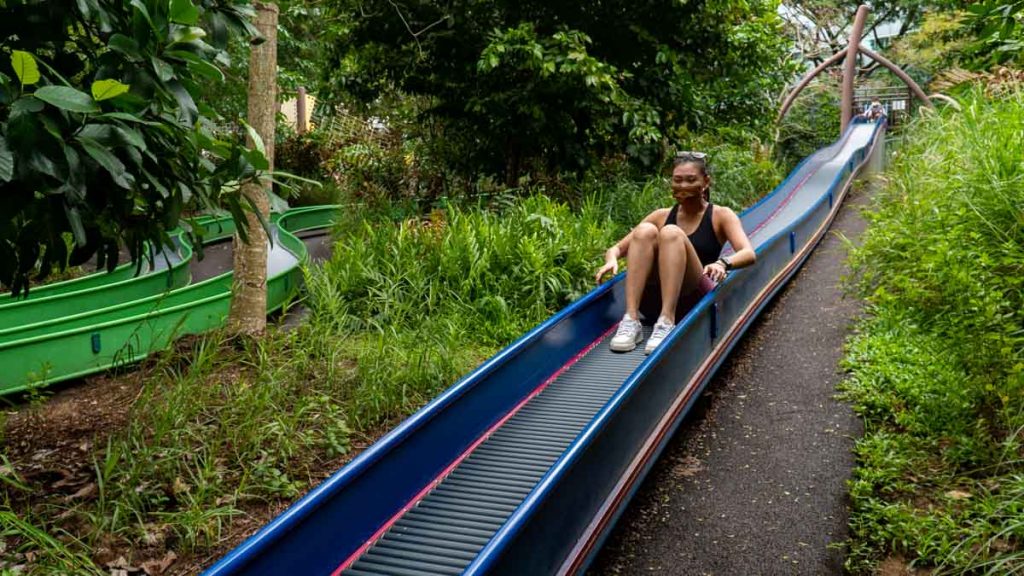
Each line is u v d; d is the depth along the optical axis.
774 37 13.36
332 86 12.60
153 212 3.98
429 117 13.42
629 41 11.82
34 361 6.28
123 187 3.46
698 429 4.96
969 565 3.11
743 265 5.32
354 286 7.74
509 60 10.52
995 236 5.32
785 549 3.51
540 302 7.49
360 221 12.21
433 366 5.96
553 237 8.44
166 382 5.79
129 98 3.24
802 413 5.02
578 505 3.17
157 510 4.04
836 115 32.81
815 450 4.48
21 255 3.66
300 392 5.56
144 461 4.20
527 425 4.36
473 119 12.31
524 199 10.55
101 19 3.46
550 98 11.46
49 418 5.54
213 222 15.76
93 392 6.11
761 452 4.52
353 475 3.06
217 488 4.19
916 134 10.25
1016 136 6.18
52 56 3.89
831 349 6.21
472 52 11.66
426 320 6.99
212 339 5.78
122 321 6.83
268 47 6.63
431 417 3.67
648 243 5.30
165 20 3.39
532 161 12.87
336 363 6.14
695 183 5.46
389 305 7.35
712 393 5.57
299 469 4.55
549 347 4.99
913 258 5.94
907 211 6.73
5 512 3.67
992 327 4.27
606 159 13.59
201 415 5.10
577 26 11.46
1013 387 3.95
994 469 3.84
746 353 6.42
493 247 8.06
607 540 3.69
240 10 4.08
